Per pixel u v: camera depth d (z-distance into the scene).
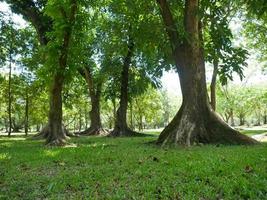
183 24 17.08
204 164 8.82
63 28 18.72
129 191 6.29
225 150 12.88
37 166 9.98
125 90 33.03
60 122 19.88
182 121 16.17
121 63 32.59
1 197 6.18
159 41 18.34
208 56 17.62
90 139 25.39
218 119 16.75
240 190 6.04
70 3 18.69
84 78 38.12
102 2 24.05
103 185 6.84
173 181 6.96
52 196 6.17
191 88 16.64
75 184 7.02
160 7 17.31
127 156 11.52
